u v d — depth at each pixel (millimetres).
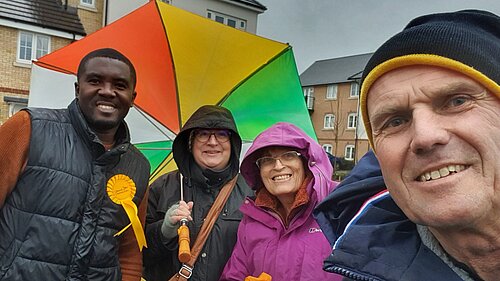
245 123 2342
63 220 881
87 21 8156
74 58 2123
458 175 419
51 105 2062
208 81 2350
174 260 1200
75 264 886
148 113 2195
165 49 2283
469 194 415
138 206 1035
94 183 921
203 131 1239
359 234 579
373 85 476
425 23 458
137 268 1059
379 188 678
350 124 19812
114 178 966
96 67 944
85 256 894
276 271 1024
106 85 948
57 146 901
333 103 20641
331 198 721
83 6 8117
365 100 495
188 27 2352
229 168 1281
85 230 901
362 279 549
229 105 2348
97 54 972
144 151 2172
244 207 1157
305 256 1007
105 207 939
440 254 501
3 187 861
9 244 861
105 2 8172
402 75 444
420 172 437
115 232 958
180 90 2285
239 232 1150
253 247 1091
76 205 894
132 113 2186
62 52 2145
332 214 733
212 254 1178
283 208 1116
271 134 1101
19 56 7582
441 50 418
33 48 7691
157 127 2209
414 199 447
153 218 1268
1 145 871
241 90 2408
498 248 448
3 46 7430
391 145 461
